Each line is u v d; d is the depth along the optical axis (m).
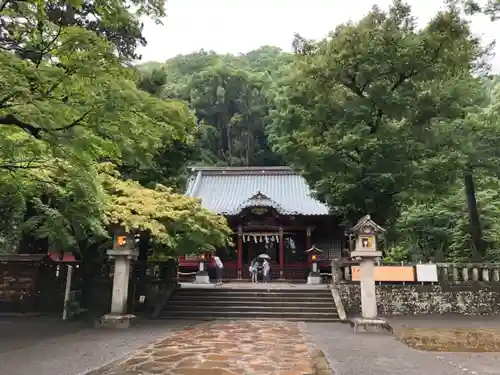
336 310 14.95
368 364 7.60
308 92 17.30
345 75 16.61
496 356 8.34
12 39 7.23
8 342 9.65
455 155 15.53
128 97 6.57
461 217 22.69
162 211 13.75
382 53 15.57
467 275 15.88
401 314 15.31
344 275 16.73
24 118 6.42
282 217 28.08
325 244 29.08
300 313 14.73
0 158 8.16
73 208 11.85
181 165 20.42
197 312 15.02
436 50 15.39
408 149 15.43
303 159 17.05
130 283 15.34
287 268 27.94
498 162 16.78
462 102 16.36
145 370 7.10
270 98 47.28
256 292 16.72
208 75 52.06
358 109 15.96
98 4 7.30
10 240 17.45
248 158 51.22
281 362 7.77
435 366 7.43
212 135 51.22
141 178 18.91
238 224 28.42
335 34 17.16
